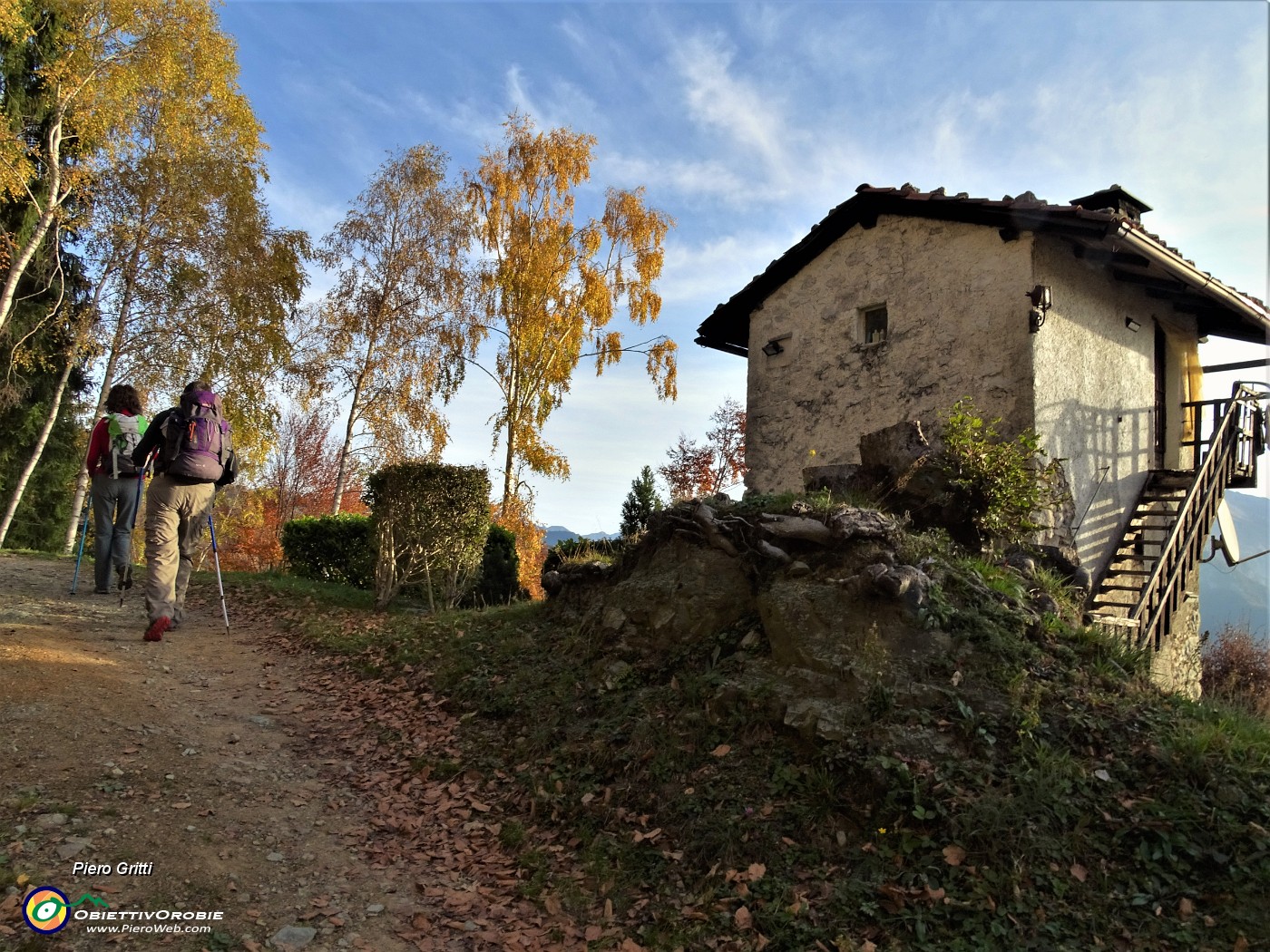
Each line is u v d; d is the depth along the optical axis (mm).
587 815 4457
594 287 20078
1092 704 4426
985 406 8734
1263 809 3592
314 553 11945
